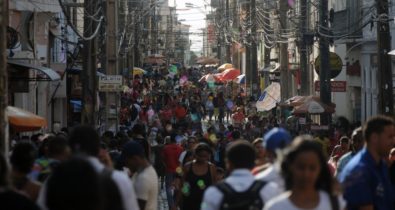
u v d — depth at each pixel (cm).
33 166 1427
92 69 4438
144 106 8000
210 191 1192
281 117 5944
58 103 5522
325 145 3550
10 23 3822
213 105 8488
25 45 4009
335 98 6644
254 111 7012
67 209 838
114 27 6272
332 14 5259
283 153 1028
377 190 1242
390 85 3444
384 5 3419
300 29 5800
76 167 848
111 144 2841
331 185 1020
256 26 8756
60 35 5353
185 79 14038
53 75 3397
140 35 13650
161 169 3659
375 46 5419
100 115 5706
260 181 1194
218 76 11369
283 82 6097
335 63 5159
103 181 1125
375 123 1262
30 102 4244
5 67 1842
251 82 8281
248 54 9312
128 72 10244
